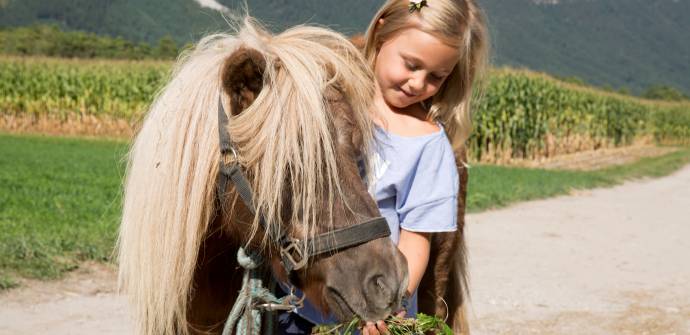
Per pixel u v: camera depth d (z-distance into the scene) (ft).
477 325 20.61
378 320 7.68
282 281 8.60
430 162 9.27
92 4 451.53
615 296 24.32
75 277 22.71
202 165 8.30
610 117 107.24
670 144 139.95
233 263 9.34
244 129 7.90
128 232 8.95
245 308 8.74
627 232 36.86
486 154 82.28
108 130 95.35
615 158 93.45
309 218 7.80
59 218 30.48
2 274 21.76
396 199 9.29
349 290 7.72
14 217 30.01
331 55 8.43
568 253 30.96
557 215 41.50
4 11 455.22
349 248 7.81
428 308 11.56
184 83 8.80
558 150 93.45
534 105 84.89
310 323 9.53
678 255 31.48
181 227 8.43
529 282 25.62
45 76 94.89
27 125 95.71
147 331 8.98
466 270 12.88
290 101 7.88
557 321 21.35
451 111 10.33
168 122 8.66
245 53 7.91
